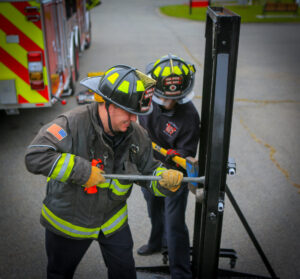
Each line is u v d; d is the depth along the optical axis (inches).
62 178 57.4
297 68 337.4
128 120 59.7
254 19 640.4
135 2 945.5
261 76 309.9
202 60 359.6
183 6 866.1
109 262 74.7
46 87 177.3
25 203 132.7
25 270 100.3
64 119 60.2
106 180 63.7
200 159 78.7
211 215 57.9
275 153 174.2
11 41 167.0
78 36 316.5
